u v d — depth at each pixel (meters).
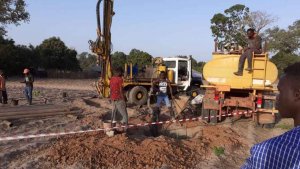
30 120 11.05
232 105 11.95
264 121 11.76
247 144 9.34
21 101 16.62
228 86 11.87
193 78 19.53
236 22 54.81
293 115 1.75
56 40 59.41
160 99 12.02
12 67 47.44
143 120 11.97
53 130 9.62
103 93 16.08
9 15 44.81
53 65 57.75
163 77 12.13
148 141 8.15
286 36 63.91
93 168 6.63
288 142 1.49
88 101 16.39
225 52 12.55
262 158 1.51
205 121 12.18
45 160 6.89
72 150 7.34
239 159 8.05
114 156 7.14
